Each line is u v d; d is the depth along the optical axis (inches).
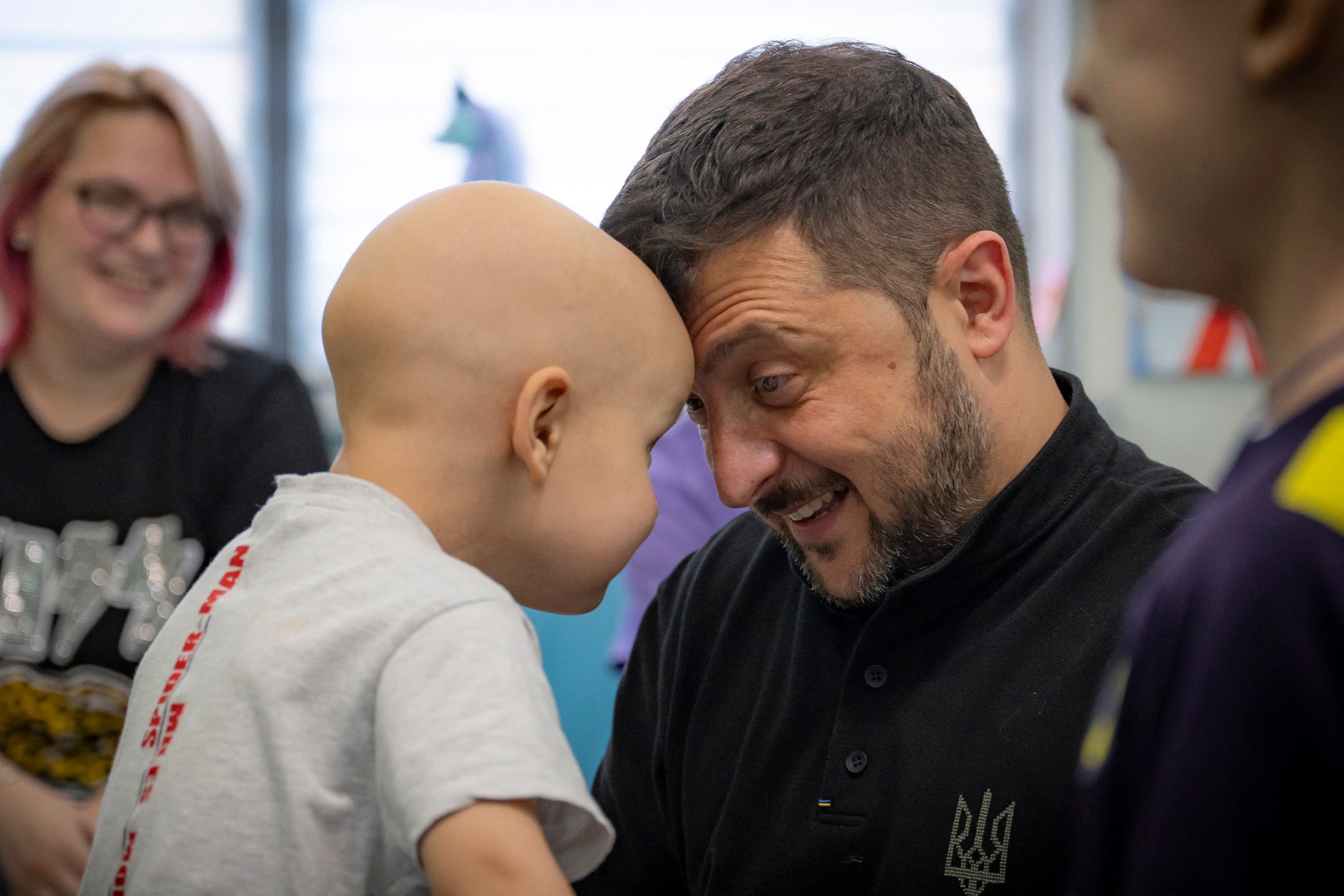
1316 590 16.8
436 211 36.7
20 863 58.6
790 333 36.6
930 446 37.8
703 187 37.5
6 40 143.5
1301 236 19.0
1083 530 37.9
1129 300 144.6
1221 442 143.5
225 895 29.4
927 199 37.7
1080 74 22.2
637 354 37.2
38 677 60.4
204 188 63.6
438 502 35.0
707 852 41.8
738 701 43.6
